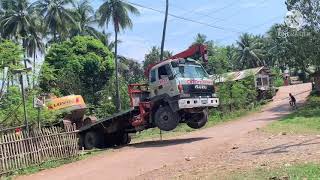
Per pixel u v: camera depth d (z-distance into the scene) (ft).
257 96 188.96
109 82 169.99
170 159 51.83
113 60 186.91
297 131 65.46
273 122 87.97
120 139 79.87
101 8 180.55
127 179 42.78
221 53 201.98
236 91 140.26
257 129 73.72
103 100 161.17
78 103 86.79
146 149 63.57
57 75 159.43
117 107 150.00
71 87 158.51
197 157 50.52
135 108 73.05
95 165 53.88
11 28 194.08
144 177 42.29
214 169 40.50
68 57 176.14
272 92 209.36
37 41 203.21
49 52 179.42
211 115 122.62
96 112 145.07
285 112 128.47
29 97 71.36
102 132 77.41
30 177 50.52
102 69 179.32
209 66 161.89
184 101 66.18
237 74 192.44
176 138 77.10
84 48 180.45
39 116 63.72
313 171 33.37
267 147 50.57
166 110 68.59
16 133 54.85
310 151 43.75
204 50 74.59
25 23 194.39
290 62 156.66
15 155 53.83
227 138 65.92
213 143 61.52
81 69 175.32
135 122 72.95
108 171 48.62
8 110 68.80
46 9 206.59
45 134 58.18
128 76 252.62
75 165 55.98
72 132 61.72
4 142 52.85
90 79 179.42
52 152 58.59
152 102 69.97
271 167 37.06
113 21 180.24
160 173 43.14
